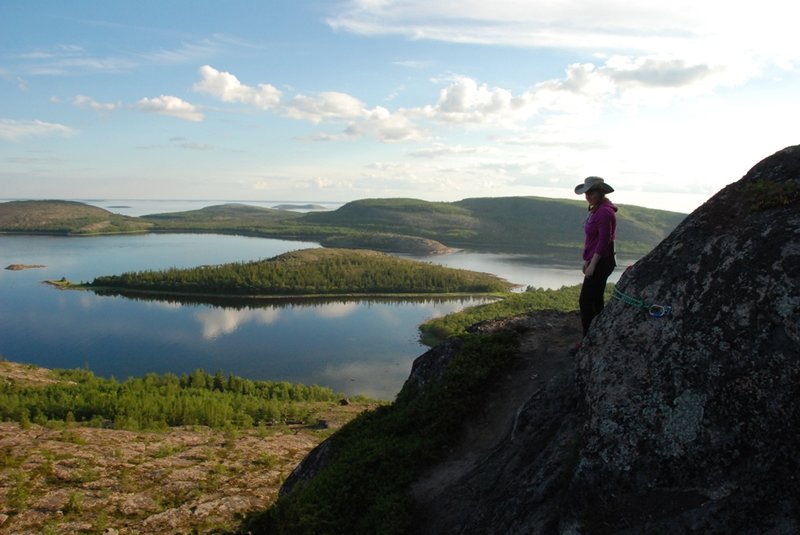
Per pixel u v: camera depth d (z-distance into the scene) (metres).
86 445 33.28
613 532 6.71
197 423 48.53
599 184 10.88
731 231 8.05
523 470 8.98
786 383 6.40
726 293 7.43
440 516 9.65
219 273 183.25
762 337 6.79
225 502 25.33
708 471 6.58
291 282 178.38
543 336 14.09
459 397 12.52
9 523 22.59
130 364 98.62
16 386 56.72
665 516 6.51
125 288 174.50
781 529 5.86
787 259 7.01
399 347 109.25
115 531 22.17
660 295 8.41
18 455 30.14
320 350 107.12
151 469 29.70
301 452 36.34
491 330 14.93
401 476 11.25
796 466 6.07
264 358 102.00
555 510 7.51
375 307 153.88
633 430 7.30
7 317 133.25
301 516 11.29
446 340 15.55
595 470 7.25
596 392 8.17
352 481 11.70
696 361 7.26
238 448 35.88
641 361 7.96
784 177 8.34
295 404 59.84
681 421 7.00
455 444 11.73
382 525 10.01
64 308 145.25
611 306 9.39
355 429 14.98
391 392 83.00
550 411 9.82
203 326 127.62
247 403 56.00
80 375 69.00
